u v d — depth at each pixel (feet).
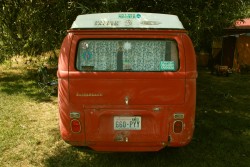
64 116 13.99
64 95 13.85
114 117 13.92
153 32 13.88
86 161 16.56
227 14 25.49
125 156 16.97
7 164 16.21
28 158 16.92
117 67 14.01
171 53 13.96
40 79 35.32
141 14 14.79
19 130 20.75
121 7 23.39
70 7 24.16
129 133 13.96
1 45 34.40
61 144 18.74
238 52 47.57
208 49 49.90
